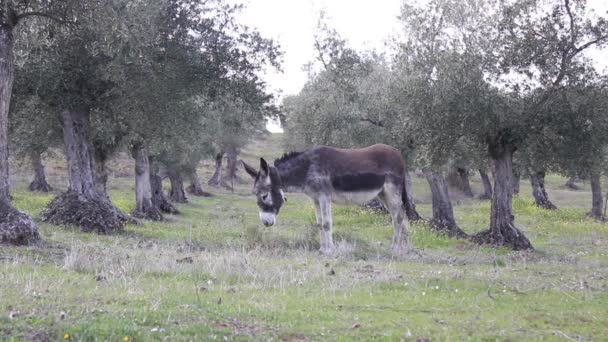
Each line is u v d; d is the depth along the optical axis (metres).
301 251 12.85
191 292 6.83
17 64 13.30
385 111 21.92
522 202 33.88
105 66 14.10
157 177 29.22
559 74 14.59
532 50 14.56
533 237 19.94
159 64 14.86
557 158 16.02
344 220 24.67
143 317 5.24
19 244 10.38
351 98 22.80
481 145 17.08
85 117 16.20
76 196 15.95
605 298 7.54
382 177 13.30
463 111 14.66
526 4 14.80
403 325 5.59
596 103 14.55
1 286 6.36
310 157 12.90
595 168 15.92
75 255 8.79
